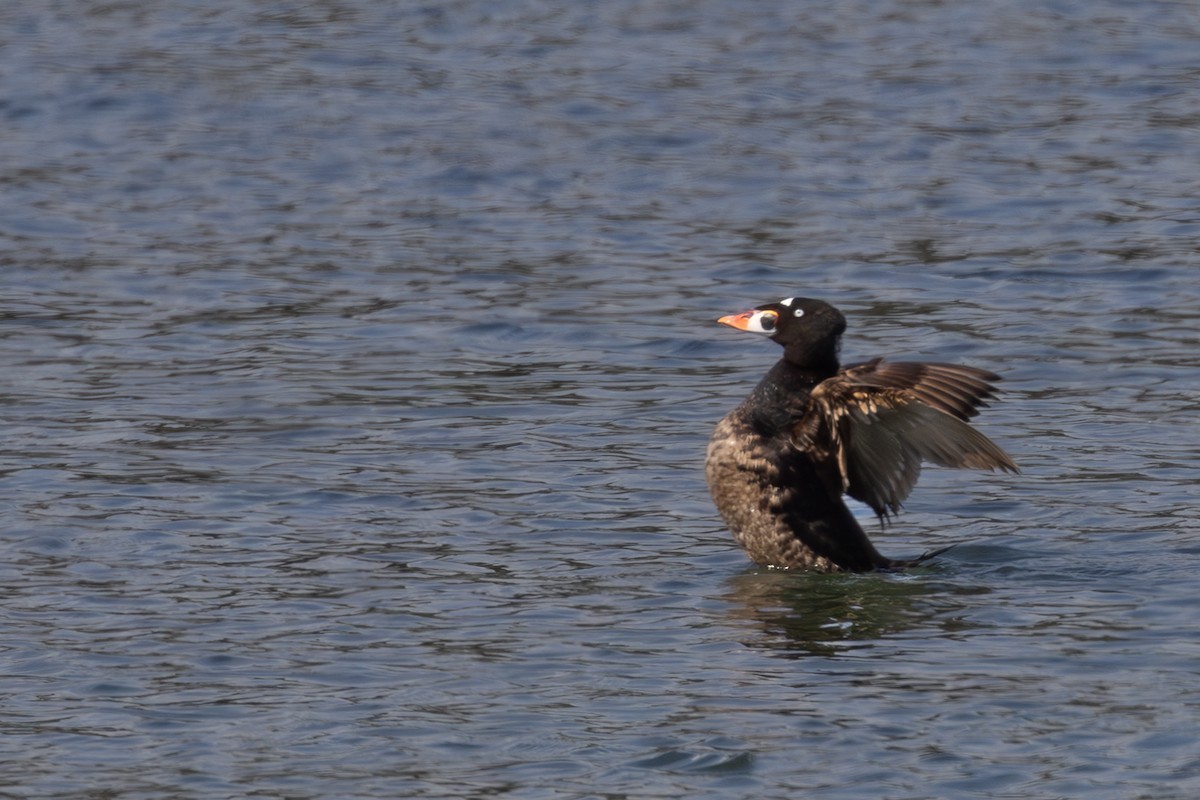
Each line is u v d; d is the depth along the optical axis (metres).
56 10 37.94
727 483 12.23
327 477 14.19
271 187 25.75
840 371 11.84
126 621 11.00
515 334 18.94
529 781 8.70
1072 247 22.12
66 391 16.83
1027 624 10.83
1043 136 28.17
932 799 8.43
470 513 13.30
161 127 29.16
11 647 10.55
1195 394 16.36
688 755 8.94
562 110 30.09
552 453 14.88
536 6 38.22
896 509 12.05
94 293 20.59
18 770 8.87
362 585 11.67
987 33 35.62
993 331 18.77
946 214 24.00
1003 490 13.80
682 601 11.41
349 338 18.78
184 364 17.81
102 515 13.18
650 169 26.59
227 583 11.71
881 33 35.75
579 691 9.82
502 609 11.22
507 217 24.20
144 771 8.86
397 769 8.86
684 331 19.02
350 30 36.12
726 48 34.62
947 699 9.60
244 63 33.41
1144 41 34.75
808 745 9.04
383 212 24.48
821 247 22.52
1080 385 16.78
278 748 9.12
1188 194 24.62
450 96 31.09
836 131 28.69
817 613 11.12
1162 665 10.05
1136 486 13.79
